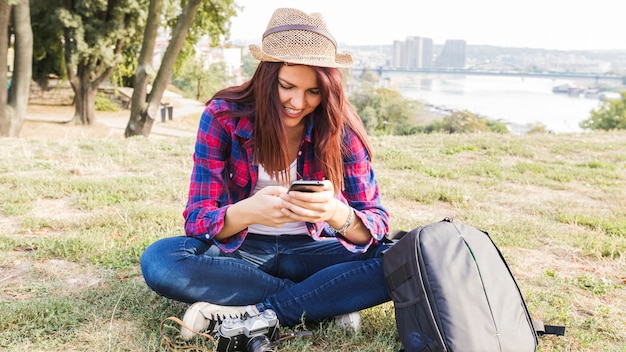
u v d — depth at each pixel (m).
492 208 5.30
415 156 7.82
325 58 2.31
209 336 2.36
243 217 2.38
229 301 2.53
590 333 2.77
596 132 11.51
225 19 21.00
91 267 3.37
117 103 33.75
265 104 2.36
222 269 2.47
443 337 2.08
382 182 6.15
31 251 3.66
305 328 2.58
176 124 33.03
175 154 7.53
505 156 8.36
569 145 9.21
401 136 10.26
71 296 2.92
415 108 84.19
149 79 17.97
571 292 3.31
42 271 3.26
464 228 2.44
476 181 6.51
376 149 8.25
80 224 4.20
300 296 2.56
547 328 2.52
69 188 5.25
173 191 5.26
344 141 2.60
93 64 25.19
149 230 4.10
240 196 2.68
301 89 2.32
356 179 2.67
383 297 2.57
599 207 5.54
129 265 3.39
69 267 3.38
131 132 17.47
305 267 2.75
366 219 2.53
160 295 2.69
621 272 3.74
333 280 2.54
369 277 2.52
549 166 7.48
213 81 69.38
